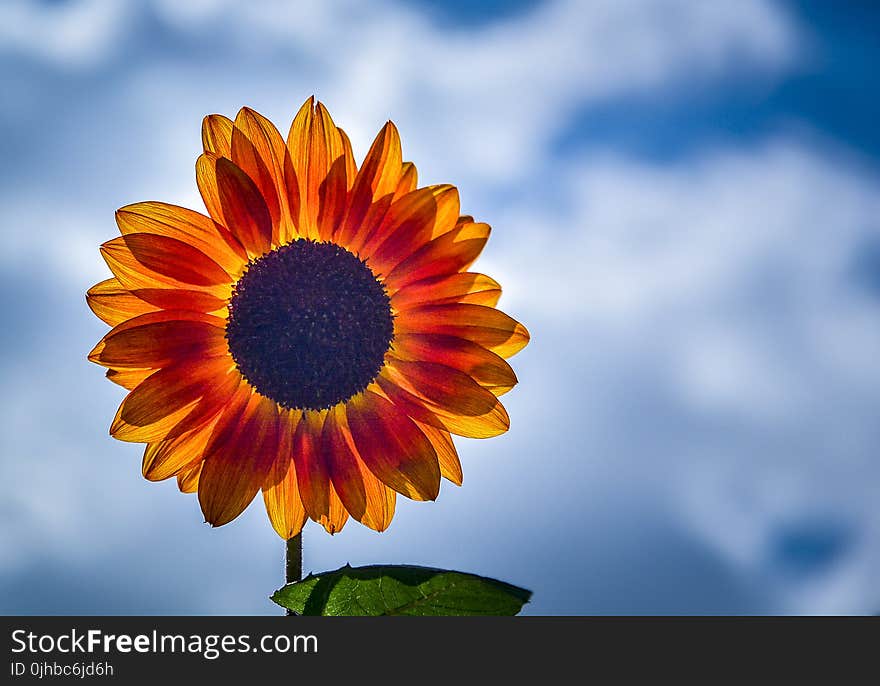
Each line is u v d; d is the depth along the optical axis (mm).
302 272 805
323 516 796
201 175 790
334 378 801
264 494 796
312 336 800
